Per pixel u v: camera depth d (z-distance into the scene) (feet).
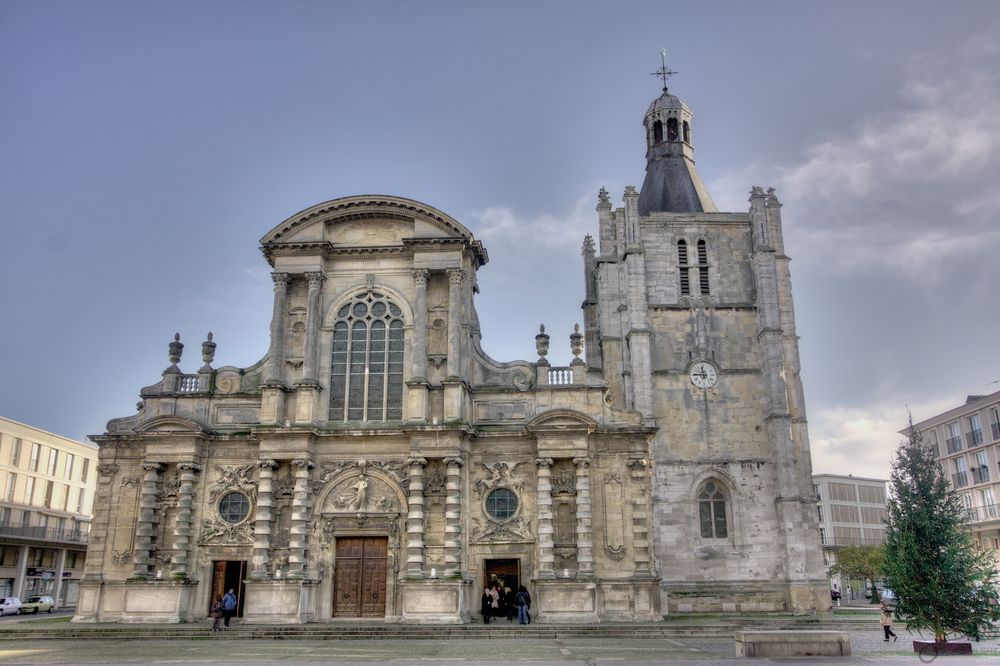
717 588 165.07
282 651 106.32
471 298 160.56
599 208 194.39
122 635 126.72
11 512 273.33
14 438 277.44
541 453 143.23
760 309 179.63
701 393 177.17
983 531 254.27
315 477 147.84
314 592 142.20
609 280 187.11
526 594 136.05
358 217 160.86
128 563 145.89
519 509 143.95
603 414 149.59
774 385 173.78
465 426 143.84
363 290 158.51
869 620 149.28
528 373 153.89
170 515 147.74
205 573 144.87
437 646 111.86
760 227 184.03
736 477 172.04
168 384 155.84
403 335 156.56
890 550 105.91
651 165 207.82
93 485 324.80
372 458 147.84
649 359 175.32
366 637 125.29
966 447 269.23
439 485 144.46
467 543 142.82
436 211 155.63
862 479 410.72
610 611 138.41
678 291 184.14
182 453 147.84
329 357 155.43
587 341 216.13
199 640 123.34
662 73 216.13
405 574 138.00
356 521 145.28
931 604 100.32
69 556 284.41
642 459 146.10
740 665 87.51
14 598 221.46
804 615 157.89
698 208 196.44
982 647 107.76
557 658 96.02
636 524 143.13
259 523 143.54
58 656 101.60
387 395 153.17
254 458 150.00
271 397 150.20
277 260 158.61
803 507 170.50
